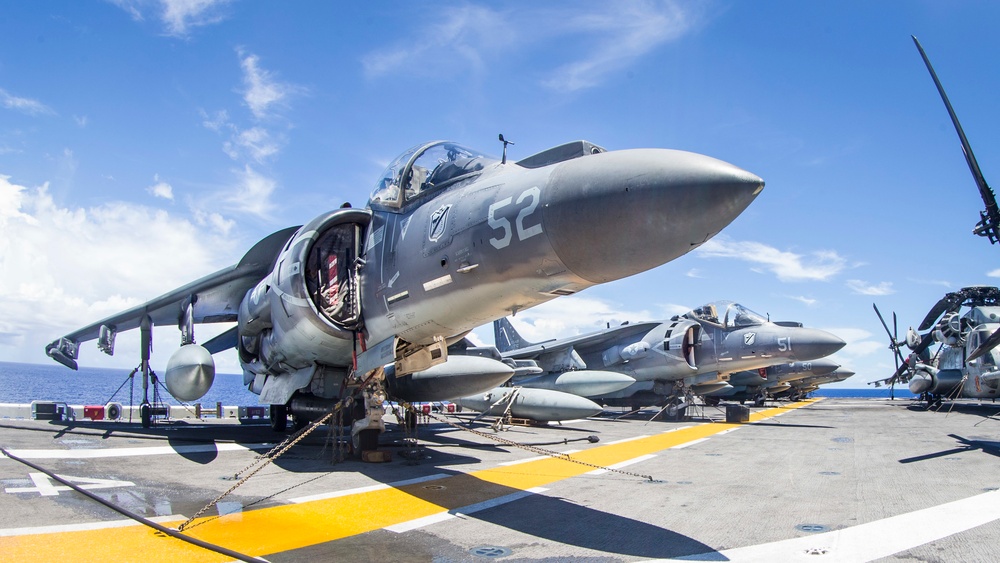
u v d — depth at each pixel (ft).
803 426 55.47
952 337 86.17
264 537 14.78
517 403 51.34
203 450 30.83
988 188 40.68
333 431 28.91
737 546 14.42
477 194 23.16
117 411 46.73
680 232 16.89
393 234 27.22
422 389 36.24
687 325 65.62
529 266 20.35
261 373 39.91
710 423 59.77
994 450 34.63
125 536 14.55
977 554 13.44
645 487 22.68
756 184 16.24
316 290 31.37
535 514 17.95
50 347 44.32
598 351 72.02
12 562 12.21
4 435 32.32
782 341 62.64
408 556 13.50
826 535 15.37
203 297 41.93
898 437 43.73
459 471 26.27
